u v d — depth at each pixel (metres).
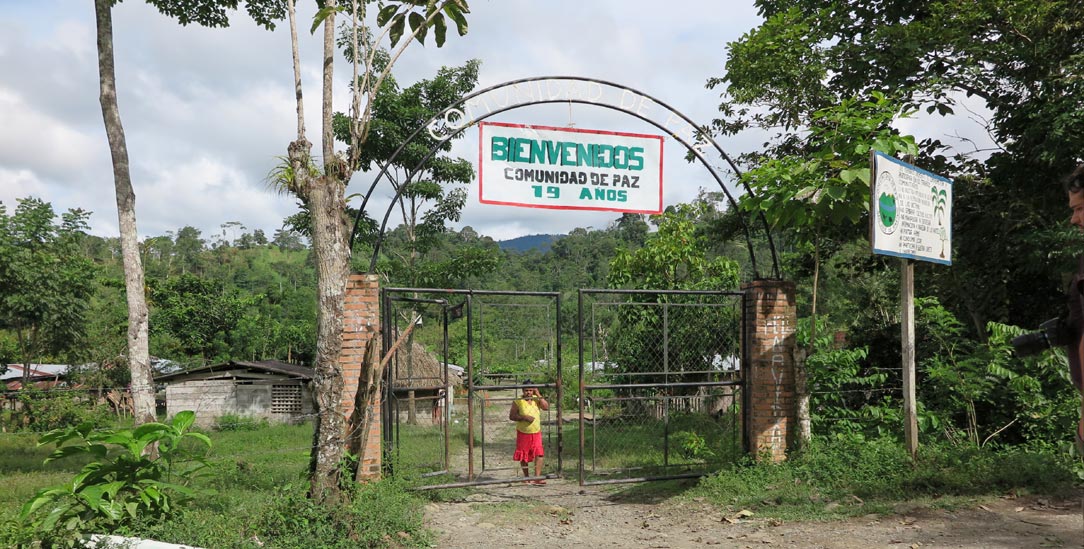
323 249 7.03
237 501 8.10
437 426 16.25
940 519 7.15
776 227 9.70
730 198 9.83
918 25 12.27
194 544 6.11
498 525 7.98
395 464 8.89
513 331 11.45
